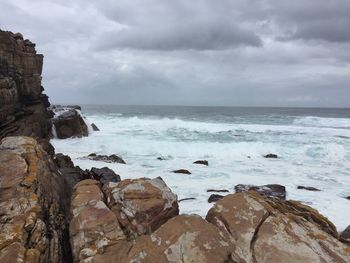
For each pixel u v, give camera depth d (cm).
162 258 561
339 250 611
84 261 589
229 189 1473
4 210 682
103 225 655
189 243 579
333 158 2242
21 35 2306
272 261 562
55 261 654
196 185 1520
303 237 623
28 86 2247
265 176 1744
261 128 3553
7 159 850
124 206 713
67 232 760
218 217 664
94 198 734
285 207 786
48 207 758
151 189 757
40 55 2480
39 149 966
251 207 679
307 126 4131
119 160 2006
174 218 644
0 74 1828
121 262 573
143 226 680
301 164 2062
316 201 1355
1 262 557
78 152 2295
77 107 4212
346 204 1320
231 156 2262
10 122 1855
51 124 2708
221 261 554
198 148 2333
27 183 760
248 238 609
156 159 2111
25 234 634
